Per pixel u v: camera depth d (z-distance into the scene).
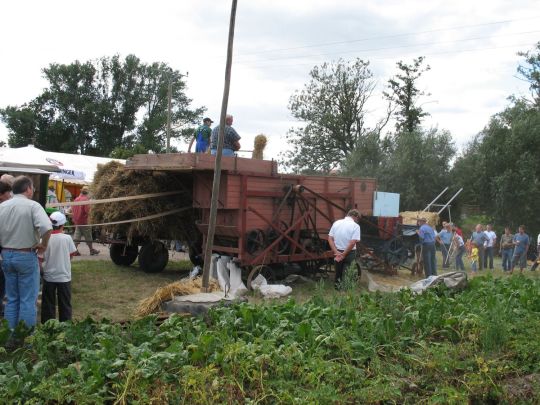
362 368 5.28
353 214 10.95
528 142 33.66
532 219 32.75
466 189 35.44
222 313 6.32
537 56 39.75
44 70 61.25
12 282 6.66
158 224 12.44
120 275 12.55
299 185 11.80
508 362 5.57
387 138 38.81
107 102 62.00
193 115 66.69
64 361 4.85
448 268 19.66
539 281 10.64
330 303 7.27
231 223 11.20
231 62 8.70
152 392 4.17
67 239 7.43
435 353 5.39
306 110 47.50
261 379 4.45
